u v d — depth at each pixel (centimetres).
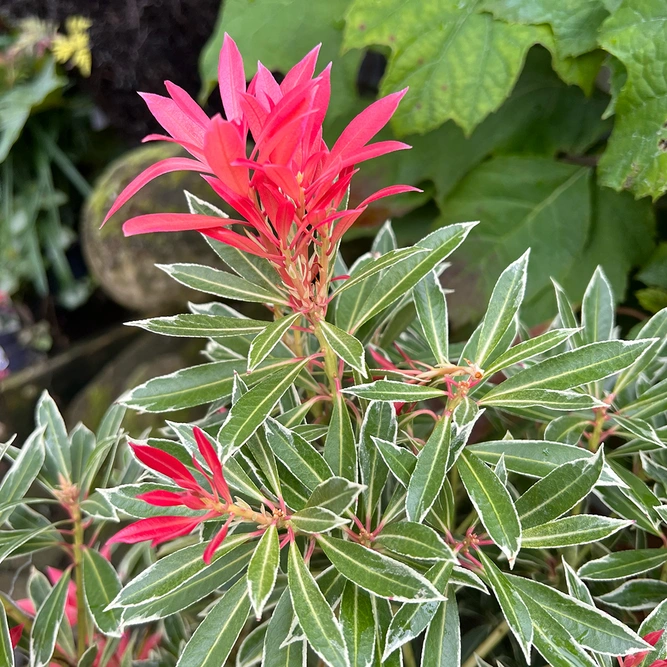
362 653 19
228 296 24
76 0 67
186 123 21
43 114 87
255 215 20
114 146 92
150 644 37
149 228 19
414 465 21
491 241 46
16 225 86
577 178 46
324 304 23
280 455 21
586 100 45
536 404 21
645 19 33
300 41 45
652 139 34
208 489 22
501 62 38
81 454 32
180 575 20
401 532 20
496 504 20
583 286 44
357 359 20
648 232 44
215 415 30
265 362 25
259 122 19
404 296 28
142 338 77
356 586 20
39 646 26
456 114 39
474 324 46
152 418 65
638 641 19
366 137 20
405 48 39
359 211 20
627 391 28
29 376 83
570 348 28
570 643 19
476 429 36
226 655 20
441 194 48
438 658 20
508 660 27
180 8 61
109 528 52
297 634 20
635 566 24
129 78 69
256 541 22
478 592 29
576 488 20
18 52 82
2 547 26
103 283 73
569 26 36
